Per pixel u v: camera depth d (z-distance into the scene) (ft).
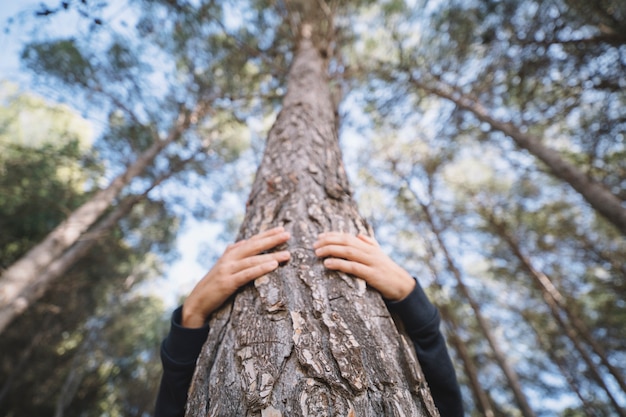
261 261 2.98
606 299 24.00
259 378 2.14
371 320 2.60
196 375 2.52
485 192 26.55
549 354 28.71
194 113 20.10
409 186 25.39
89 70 18.24
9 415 25.45
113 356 32.48
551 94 15.08
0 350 25.32
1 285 13.34
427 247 26.50
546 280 24.03
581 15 12.56
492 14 15.58
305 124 6.14
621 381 20.21
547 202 24.20
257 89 19.61
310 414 1.90
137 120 20.36
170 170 20.98
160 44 17.90
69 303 25.94
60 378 28.66
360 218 4.08
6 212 21.09
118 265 28.78
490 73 16.53
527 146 16.65
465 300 27.50
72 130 23.76
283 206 3.86
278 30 16.66
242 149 24.97
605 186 14.94
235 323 2.65
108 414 32.14
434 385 3.16
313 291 2.72
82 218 16.90
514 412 31.89
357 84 18.57
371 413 1.98
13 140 20.45
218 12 13.98
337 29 16.88
